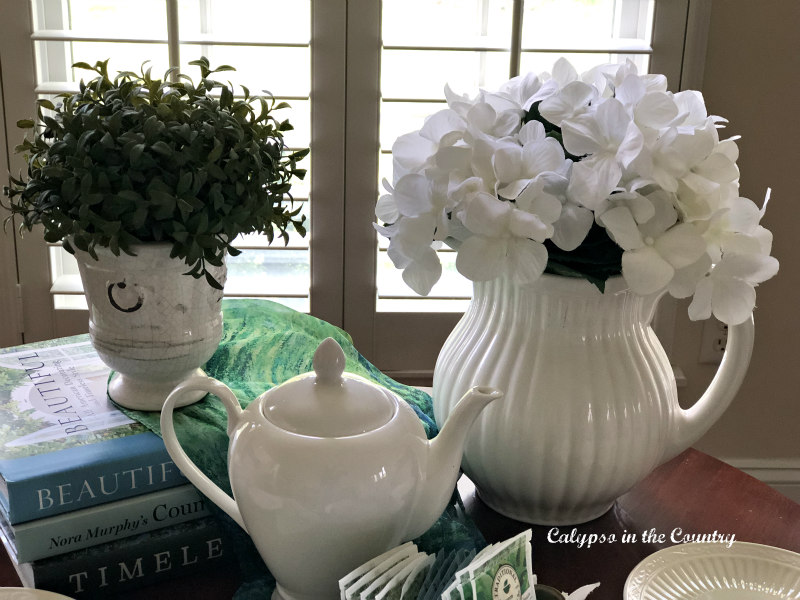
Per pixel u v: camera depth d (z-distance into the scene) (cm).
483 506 79
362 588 54
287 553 59
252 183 68
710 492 83
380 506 57
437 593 55
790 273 139
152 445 68
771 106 129
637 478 72
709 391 75
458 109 66
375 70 116
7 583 69
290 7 118
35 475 63
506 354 69
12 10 111
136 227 64
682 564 68
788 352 144
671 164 58
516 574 57
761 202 134
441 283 129
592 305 66
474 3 120
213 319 75
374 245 124
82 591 67
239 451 59
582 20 123
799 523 78
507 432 68
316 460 56
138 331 70
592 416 67
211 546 72
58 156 65
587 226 59
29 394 77
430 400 89
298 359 90
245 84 121
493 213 58
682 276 60
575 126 59
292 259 130
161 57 120
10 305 123
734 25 124
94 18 117
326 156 119
